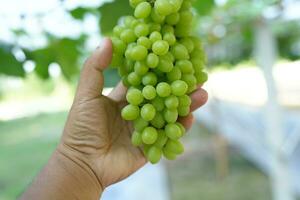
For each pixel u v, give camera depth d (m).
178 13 0.32
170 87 0.31
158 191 1.47
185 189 1.45
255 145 1.29
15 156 2.07
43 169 0.37
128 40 0.32
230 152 1.59
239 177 1.45
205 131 1.97
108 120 0.38
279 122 0.86
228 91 2.05
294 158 1.13
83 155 0.37
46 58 0.61
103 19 0.49
